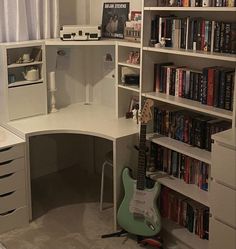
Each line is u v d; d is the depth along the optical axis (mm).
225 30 2512
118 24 3426
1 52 3131
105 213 3279
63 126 3168
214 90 2607
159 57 3029
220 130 2625
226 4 2412
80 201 3465
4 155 2922
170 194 2990
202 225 2799
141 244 2873
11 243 2895
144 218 2842
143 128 2830
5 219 3012
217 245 2424
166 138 2973
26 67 3402
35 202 3428
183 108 3010
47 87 3561
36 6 3369
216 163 2307
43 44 3299
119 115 3381
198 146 2781
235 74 2393
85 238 2957
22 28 3326
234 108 2412
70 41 3332
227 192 2287
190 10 2588
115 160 2955
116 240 2938
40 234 3006
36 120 3320
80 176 3926
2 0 3236
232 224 2303
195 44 2705
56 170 4004
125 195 2920
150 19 2910
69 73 3754
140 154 2826
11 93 3232
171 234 2900
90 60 3793
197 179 2842
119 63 3211
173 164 2969
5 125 3262
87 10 3752
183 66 2988
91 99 3895
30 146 3752
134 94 3398
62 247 2855
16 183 3023
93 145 3930
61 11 3604
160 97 2881
